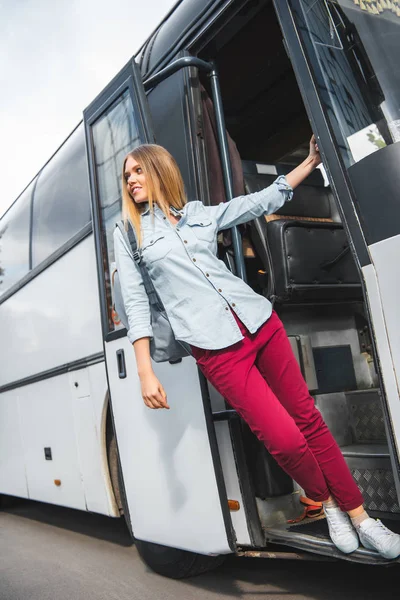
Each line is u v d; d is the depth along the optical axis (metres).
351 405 3.56
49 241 5.06
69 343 4.70
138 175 2.86
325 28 2.58
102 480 4.38
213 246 2.80
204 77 3.58
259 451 3.09
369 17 2.49
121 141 3.59
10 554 4.98
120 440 3.74
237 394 2.64
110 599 3.52
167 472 3.37
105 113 3.76
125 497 3.77
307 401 2.70
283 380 2.70
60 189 4.98
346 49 2.52
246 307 2.68
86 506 4.64
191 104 3.32
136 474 3.62
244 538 3.07
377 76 2.43
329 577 3.44
